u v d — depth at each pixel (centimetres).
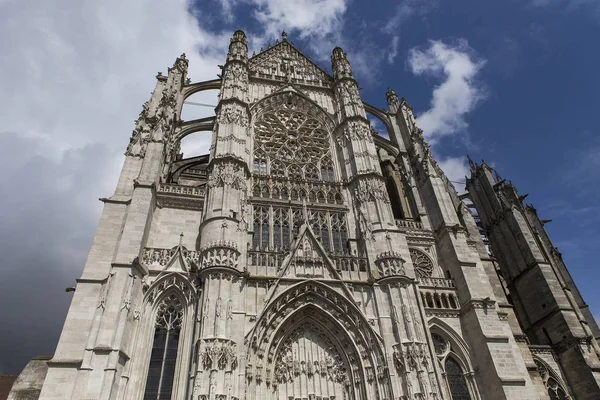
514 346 3478
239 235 3325
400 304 3222
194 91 4931
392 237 3703
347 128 4756
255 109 4816
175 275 3106
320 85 5475
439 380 2931
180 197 3712
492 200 5897
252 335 2856
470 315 3556
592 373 4094
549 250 6003
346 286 3281
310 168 4544
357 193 4119
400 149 5188
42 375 3056
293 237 3756
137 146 3994
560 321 4538
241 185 3675
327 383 3041
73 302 2889
